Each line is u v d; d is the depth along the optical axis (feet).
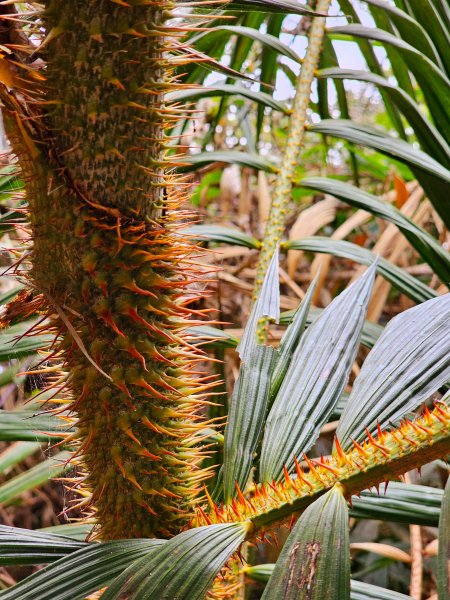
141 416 1.72
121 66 1.61
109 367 1.71
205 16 1.77
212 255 3.96
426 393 1.79
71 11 1.59
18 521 4.16
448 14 2.81
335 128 2.89
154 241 1.71
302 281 4.81
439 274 2.80
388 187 4.76
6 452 2.59
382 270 2.76
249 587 3.11
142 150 1.66
